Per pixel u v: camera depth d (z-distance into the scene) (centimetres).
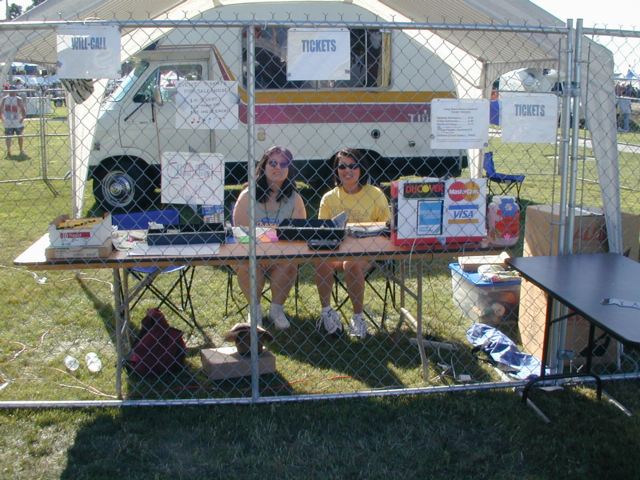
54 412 335
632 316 252
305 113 825
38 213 828
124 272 405
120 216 454
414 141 856
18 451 303
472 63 662
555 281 300
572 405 348
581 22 334
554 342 375
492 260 484
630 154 1202
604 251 389
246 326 387
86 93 511
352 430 324
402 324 469
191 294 535
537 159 1348
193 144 821
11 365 398
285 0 815
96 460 297
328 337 443
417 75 843
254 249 329
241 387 374
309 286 553
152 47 803
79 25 303
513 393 363
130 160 829
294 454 303
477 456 302
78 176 604
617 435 321
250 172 321
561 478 288
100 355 416
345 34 310
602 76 366
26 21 322
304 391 368
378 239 372
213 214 419
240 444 310
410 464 297
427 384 378
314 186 936
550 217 390
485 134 332
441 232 347
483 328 436
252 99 314
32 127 1583
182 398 358
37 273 580
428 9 521
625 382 377
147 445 309
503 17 378
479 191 346
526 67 552
